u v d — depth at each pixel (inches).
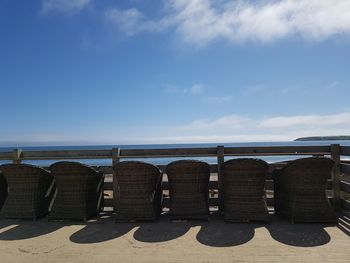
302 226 171.5
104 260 129.1
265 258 128.0
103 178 215.5
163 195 222.1
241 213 178.4
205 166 182.4
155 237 157.2
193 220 187.0
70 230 171.5
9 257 133.3
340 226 170.4
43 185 198.7
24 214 190.9
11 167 188.5
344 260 124.7
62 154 224.2
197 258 129.5
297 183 175.6
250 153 211.3
